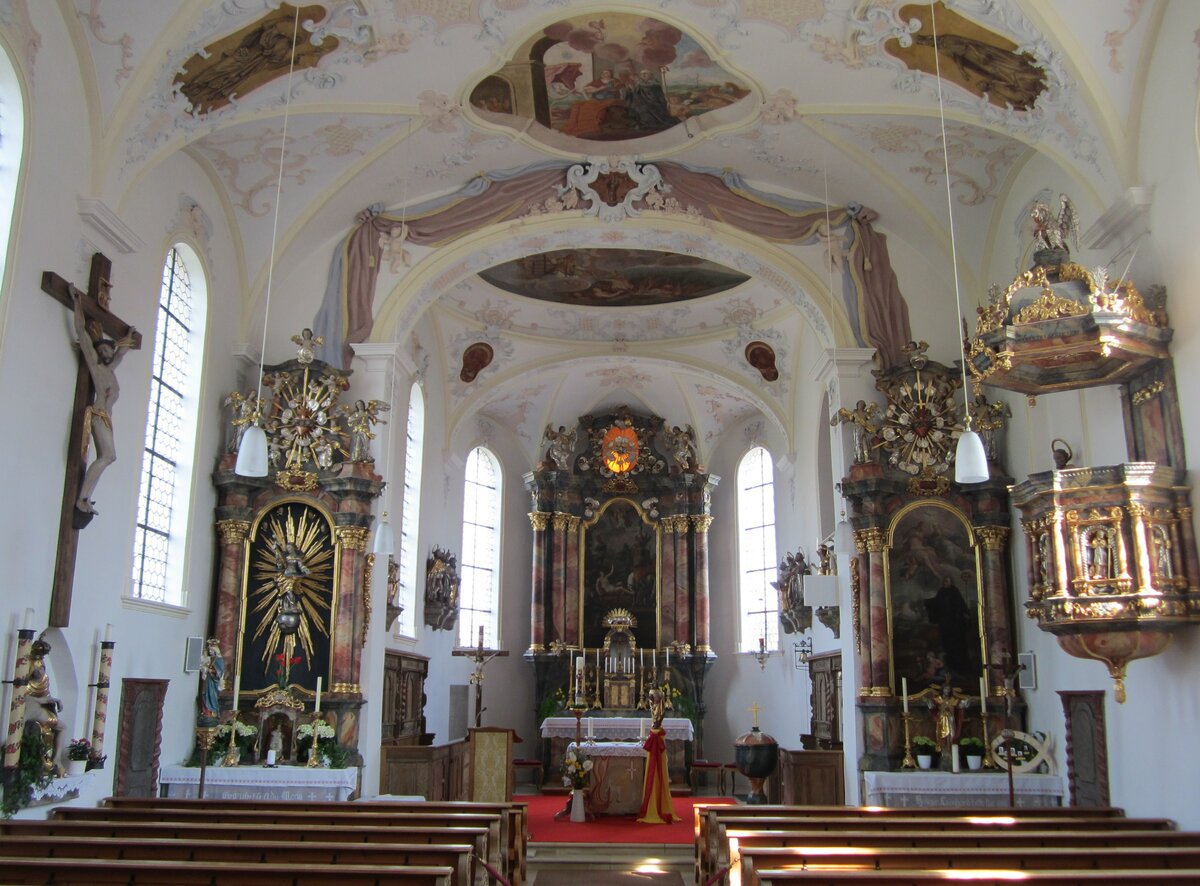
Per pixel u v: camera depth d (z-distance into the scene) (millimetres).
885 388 17266
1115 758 13039
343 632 16141
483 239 18125
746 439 27578
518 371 24875
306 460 16672
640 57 15078
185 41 12258
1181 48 11500
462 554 25859
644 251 21891
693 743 24469
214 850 8125
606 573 27609
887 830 10047
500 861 10938
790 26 13914
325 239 17812
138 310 13719
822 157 16859
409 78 15039
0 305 10445
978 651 16281
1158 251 12016
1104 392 13320
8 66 10633
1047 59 12453
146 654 13953
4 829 9281
